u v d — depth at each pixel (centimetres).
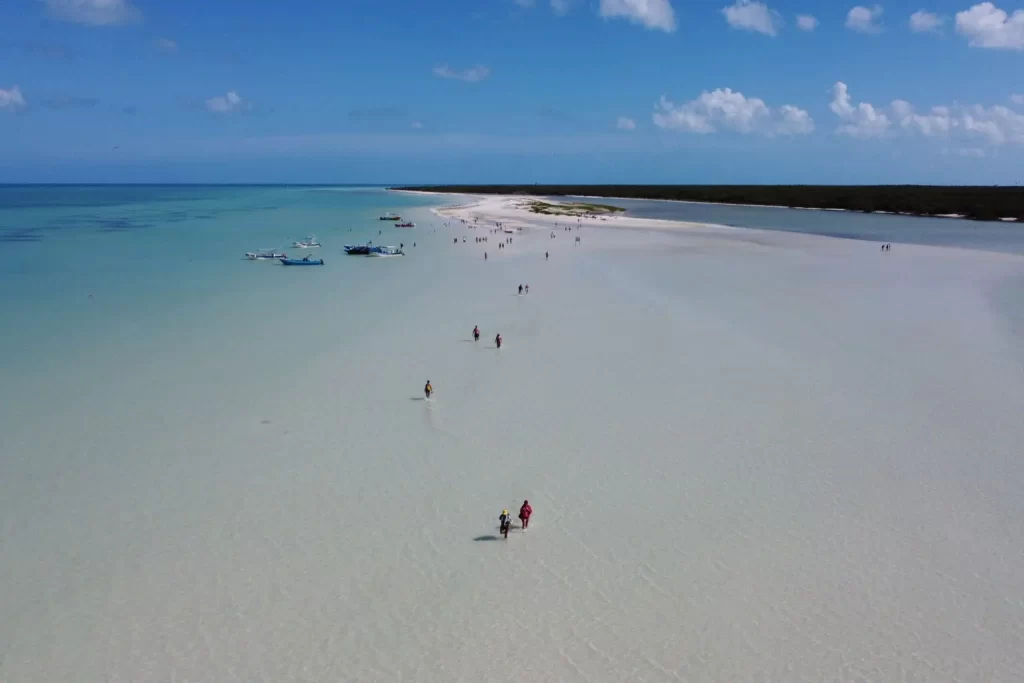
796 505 2397
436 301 5556
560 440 2894
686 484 2538
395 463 2695
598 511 2364
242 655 1736
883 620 1867
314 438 2909
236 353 4044
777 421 3077
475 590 1975
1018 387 3475
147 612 1880
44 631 1808
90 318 4903
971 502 2414
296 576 2027
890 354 4019
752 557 2123
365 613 1881
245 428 3005
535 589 1981
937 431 2972
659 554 2138
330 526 2270
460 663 1719
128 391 3428
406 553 2134
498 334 4447
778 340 4303
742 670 1703
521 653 1752
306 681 1659
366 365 3834
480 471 2634
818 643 1789
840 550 2153
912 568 2070
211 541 2188
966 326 4684
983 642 1791
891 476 2591
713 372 3709
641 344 4225
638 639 1800
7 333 4475
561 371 3738
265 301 5553
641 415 3148
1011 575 2039
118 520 2298
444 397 3366
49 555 2112
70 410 3186
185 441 2877
